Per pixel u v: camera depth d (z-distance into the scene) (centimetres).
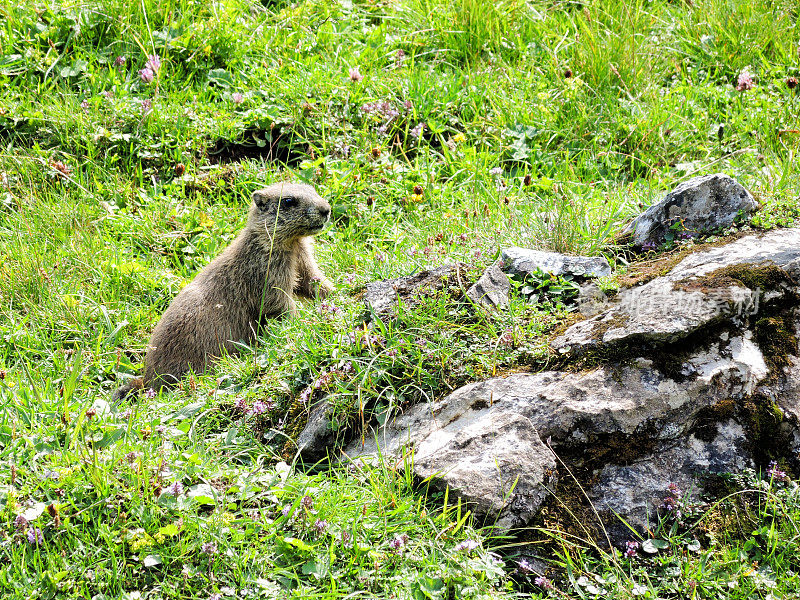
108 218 1208
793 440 693
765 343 723
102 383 955
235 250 1026
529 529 649
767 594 604
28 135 1316
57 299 1056
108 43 1462
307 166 1274
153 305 1075
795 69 1448
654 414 685
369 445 731
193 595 585
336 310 860
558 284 824
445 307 795
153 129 1321
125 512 625
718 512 656
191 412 787
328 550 610
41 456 671
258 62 1462
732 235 850
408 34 1566
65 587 580
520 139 1363
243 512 644
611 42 1451
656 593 607
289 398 786
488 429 682
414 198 1234
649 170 1272
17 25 1436
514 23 1580
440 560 614
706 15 1564
